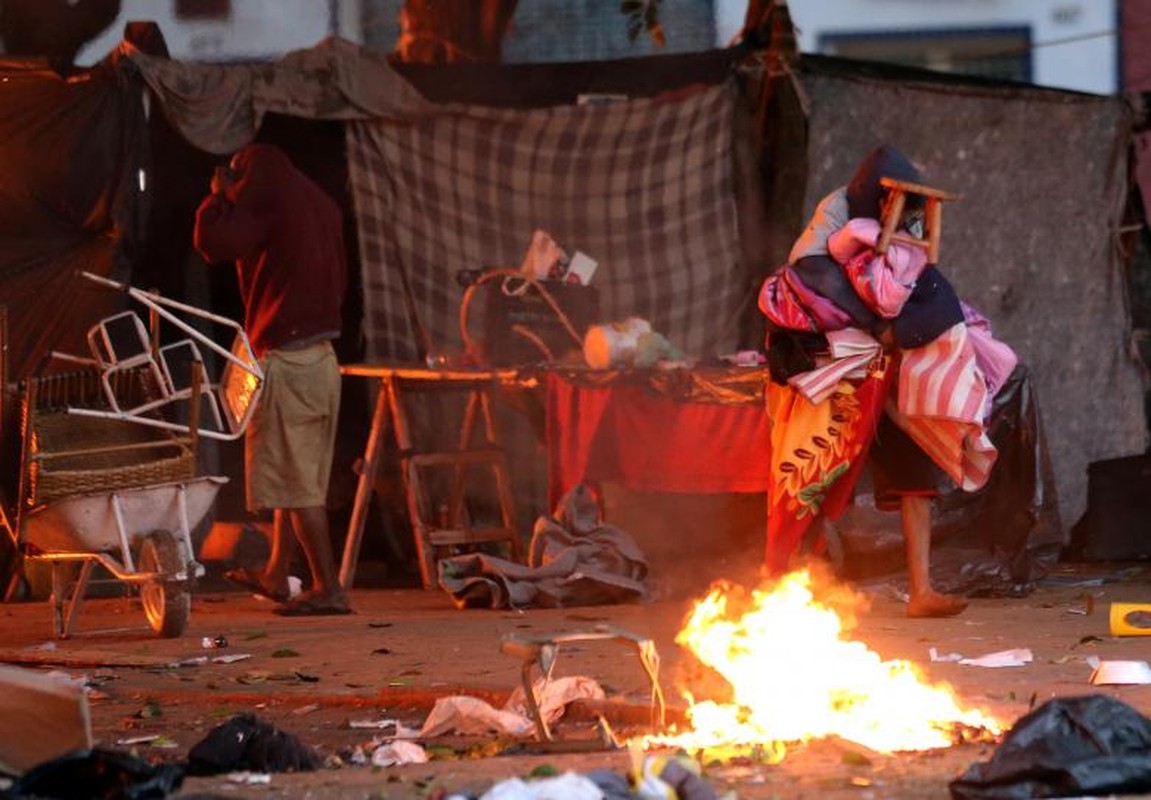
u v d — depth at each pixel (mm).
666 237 32250
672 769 11820
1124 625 21859
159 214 31547
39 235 30156
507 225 32156
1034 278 33344
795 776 13242
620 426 28031
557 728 16312
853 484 24406
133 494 24219
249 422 27031
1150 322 34031
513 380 28484
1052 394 33469
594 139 32094
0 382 24359
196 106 29859
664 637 22875
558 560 27688
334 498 32312
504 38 36406
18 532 24219
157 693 19328
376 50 37500
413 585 31625
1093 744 12289
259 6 36062
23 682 13352
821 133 32250
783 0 31734
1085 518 33125
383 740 15992
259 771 13992
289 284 26953
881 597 26688
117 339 30406
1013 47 37688
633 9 33688
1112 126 33344
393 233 31797
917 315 23688
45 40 32812
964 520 27641
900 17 38125
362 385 32312
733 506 28781
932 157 32844
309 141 31984
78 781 12328
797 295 23891
